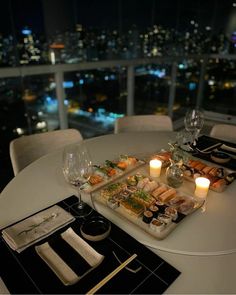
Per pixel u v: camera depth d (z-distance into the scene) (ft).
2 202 2.40
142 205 2.25
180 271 1.70
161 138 4.04
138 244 1.90
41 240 1.94
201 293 1.57
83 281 1.62
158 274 1.67
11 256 1.80
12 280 1.63
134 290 1.57
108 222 2.05
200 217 2.21
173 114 10.82
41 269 1.70
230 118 10.43
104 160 3.25
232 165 3.12
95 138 4.03
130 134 4.21
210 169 2.86
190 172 2.78
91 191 2.52
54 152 3.51
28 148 3.70
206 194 2.45
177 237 1.98
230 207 2.35
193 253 1.84
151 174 2.85
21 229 2.01
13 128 5.74
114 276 1.65
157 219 2.09
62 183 2.74
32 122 6.06
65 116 6.66
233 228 2.09
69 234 1.98
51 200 2.44
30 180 2.79
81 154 2.49
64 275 1.65
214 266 1.75
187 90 11.07
